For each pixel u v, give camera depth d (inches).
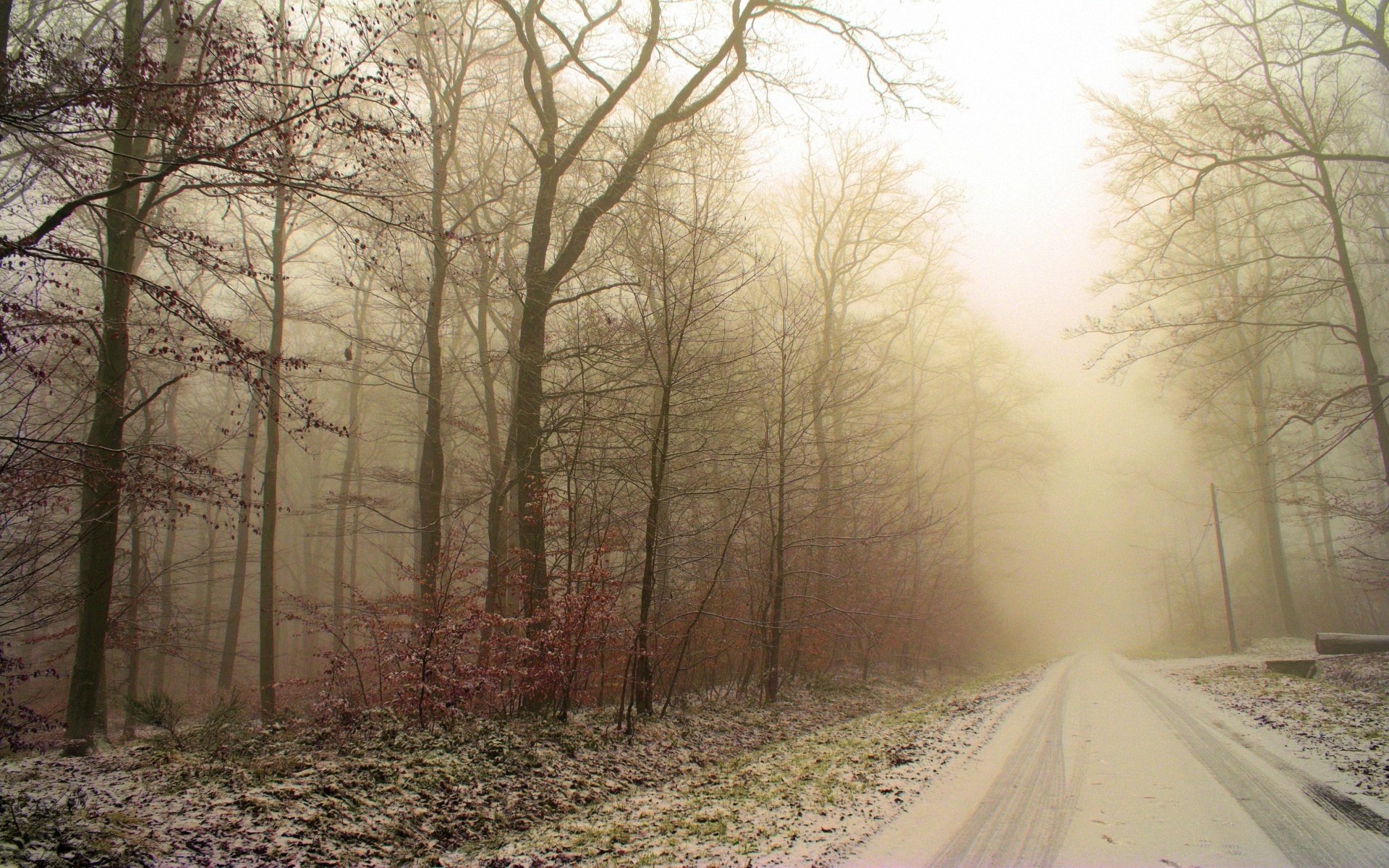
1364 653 780.6
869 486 696.4
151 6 454.0
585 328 614.2
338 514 1037.2
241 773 283.4
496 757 339.0
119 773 284.7
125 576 660.7
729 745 464.1
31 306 340.8
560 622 442.3
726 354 561.3
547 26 613.3
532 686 431.2
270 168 298.0
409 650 391.5
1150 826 234.2
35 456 346.3
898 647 1038.4
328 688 374.6
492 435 743.1
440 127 639.8
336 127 291.4
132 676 681.6
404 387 616.7
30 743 424.5
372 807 265.9
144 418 688.4
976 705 601.3
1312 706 496.4
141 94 288.0
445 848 253.8
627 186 558.3
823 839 230.1
